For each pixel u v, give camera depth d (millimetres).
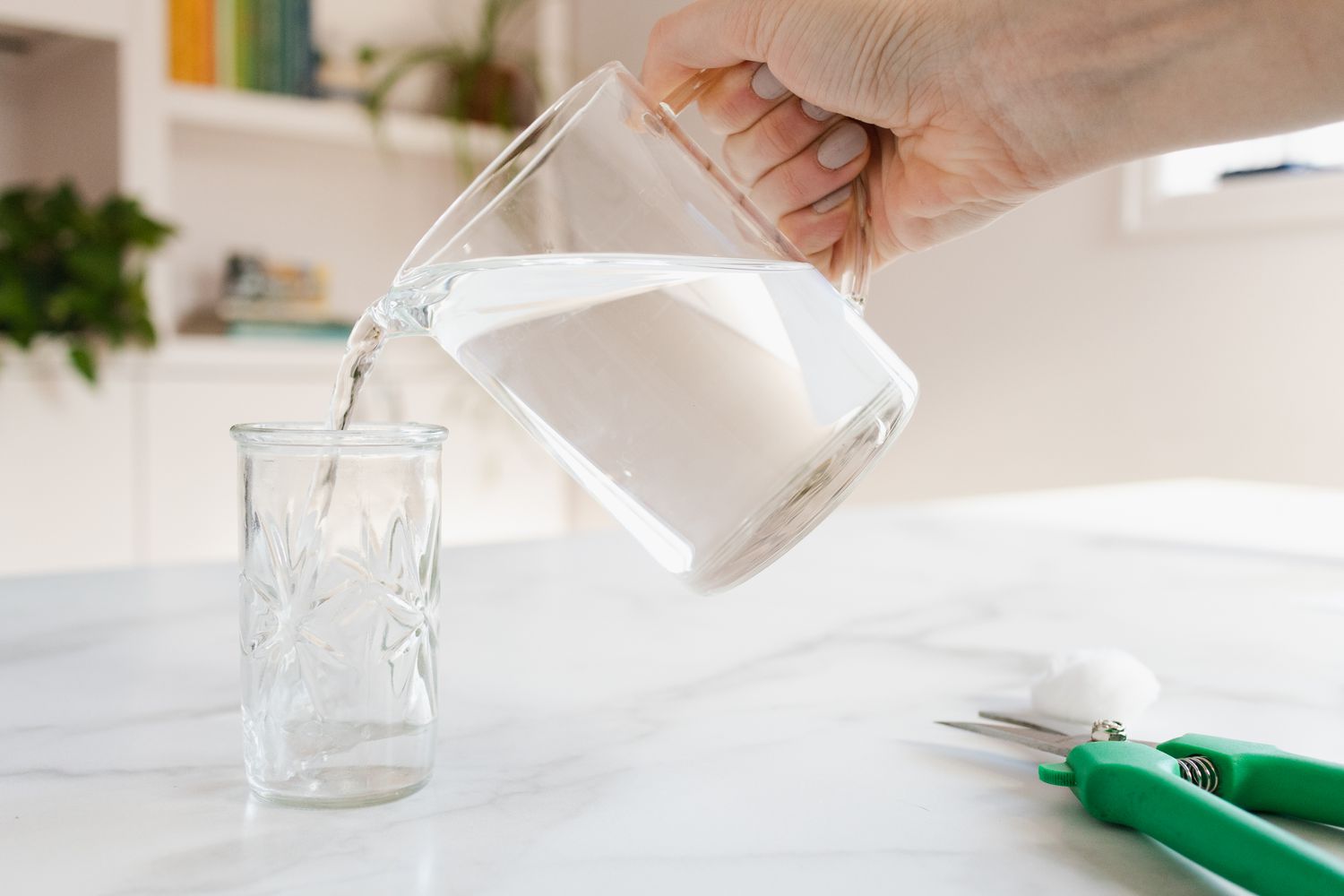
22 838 408
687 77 673
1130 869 385
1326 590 878
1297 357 1768
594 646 703
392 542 450
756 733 534
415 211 2904
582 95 487
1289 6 526
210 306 2564
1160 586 895
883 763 492
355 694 442
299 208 2705
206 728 541
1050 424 2107
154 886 368
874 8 611
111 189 2141
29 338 1929
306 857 393
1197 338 1892
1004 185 687
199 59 2293
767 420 478
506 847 402
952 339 2258
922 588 887
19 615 780
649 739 525
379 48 2791
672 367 469
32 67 2330
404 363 2475
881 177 749
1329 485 1737
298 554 444
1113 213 1989
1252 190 1808
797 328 489
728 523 479
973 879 377
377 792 443
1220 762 420
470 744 518
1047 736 496
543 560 1001
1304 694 591
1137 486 1570
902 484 2367
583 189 475
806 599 842
